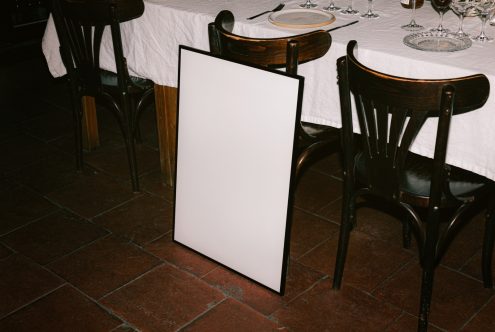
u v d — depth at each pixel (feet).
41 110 13.04
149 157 11.38
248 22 8.62
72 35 9.77
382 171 7.02
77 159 10.87
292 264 8.59
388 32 8.15
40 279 8.43
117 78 9.80
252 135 7.51
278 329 7.53
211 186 8.18
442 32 8.07
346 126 7.07
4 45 15.72
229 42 7.36
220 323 7.64
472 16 8.61
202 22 8.89
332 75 7.97
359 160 7.77
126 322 7.69
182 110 8.11
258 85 7.26
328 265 8.57
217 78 7.61
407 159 7.73
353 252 8.80
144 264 8.66
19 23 15.80
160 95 9.83
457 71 7.04
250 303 7.92
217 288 8.17
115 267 8.63
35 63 15.23
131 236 9.25
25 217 9.73
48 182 10.64
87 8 9.21
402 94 6.26
